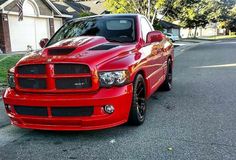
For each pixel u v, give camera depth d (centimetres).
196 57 1908
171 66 851
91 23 638
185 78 1046
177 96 768
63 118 458
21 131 536
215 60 1650
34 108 470
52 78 461
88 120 452
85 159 417
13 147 466
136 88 511
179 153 425
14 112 488
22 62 482
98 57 471
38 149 456
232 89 829
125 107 473
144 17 685
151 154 425
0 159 425
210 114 602
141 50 562
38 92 471
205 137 481
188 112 621
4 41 2442
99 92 455
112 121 462
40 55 489
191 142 462
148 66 576
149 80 585
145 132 509
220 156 413
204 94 781
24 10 2611
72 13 3666
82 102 448
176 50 2712
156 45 668
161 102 709
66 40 554
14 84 492
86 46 506
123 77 469
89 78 454
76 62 454
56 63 458
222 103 684
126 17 632
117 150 442
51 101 454
